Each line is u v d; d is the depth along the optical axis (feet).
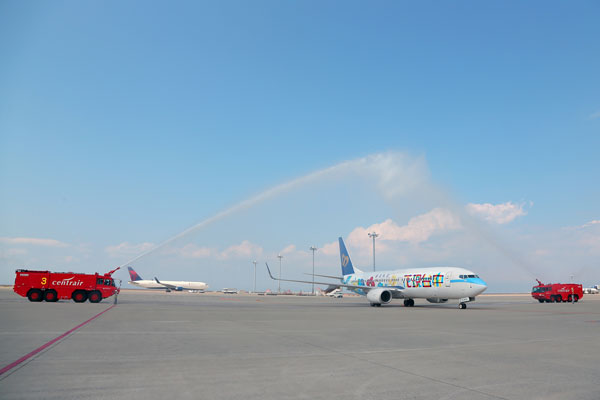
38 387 23.94
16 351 36.94
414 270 169.99
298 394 23.16
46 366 30.25
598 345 45.37
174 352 37.63
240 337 49.85
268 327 63.77
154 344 42.63
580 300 263.90
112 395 22.44
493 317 95.45
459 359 35.24
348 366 31.63
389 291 169.27
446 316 98.73
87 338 46.57
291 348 41.06
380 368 30.94
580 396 23.24
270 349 40.19
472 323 76.48
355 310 127.75
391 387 24.98
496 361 34.45
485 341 48.34
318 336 51.96
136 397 22.09
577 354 38.73
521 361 34.58
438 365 32.37
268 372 29.09
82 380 25.93
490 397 22.91
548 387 25.35
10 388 23.65
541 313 114.32
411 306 177.58
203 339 47.44
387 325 70.33
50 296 136.98
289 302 205.26
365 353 38.22
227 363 32.40
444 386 25.35
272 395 22.88
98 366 30.53
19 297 181.06
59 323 63.98
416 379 27.27
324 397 22.57
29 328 55.98
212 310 110.11
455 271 148.87
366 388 24.68
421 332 58.44
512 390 24.50
